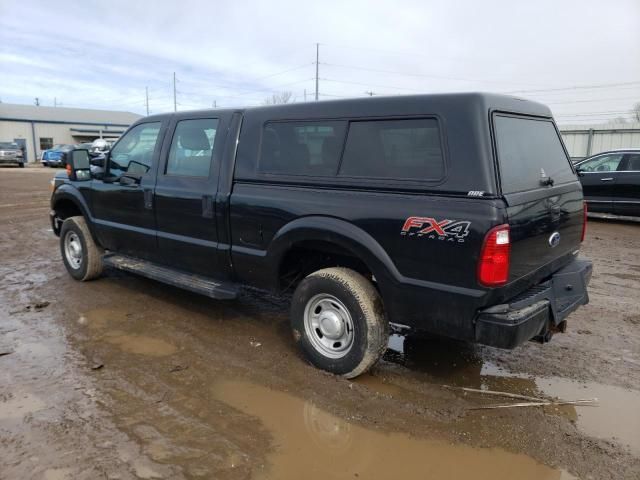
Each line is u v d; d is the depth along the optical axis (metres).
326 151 3.78
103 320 5.00
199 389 3.65
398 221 3.34
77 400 3.46
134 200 5.24
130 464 2.78
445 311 3.25
